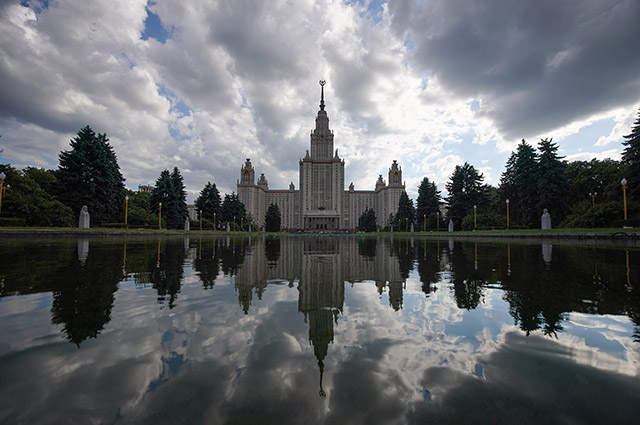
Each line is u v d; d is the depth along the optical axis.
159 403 1.52
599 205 29.45
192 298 3.79
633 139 29.91
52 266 6.32
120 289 4.23
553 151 37.09
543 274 5.70
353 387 1.70
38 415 1.40
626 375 1.82
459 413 1.46
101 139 44.00
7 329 2.55
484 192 52.28
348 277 5.58
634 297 3.80
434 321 2.91
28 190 29.88
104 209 38.09
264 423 1.37
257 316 3.06
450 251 12.38
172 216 50.66
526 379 1.79
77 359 1.99
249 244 20.23
